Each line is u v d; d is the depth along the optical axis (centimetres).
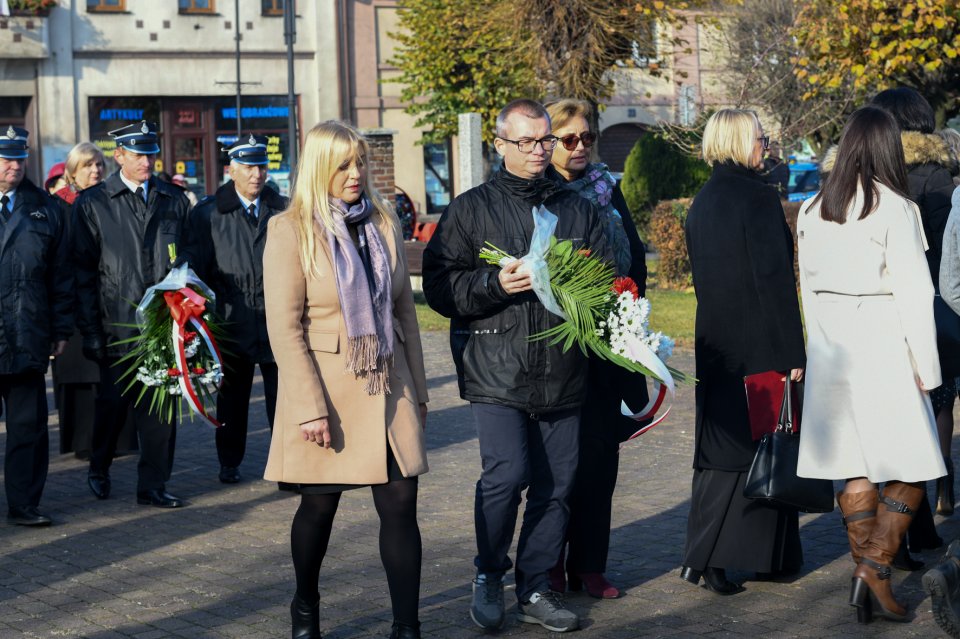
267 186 779
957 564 439
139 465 718
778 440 490
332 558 587
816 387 482
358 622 493
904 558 541
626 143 3728
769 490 483
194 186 3222
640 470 759
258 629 490
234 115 3253
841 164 476
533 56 1941
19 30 2966
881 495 481
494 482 468
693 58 2923
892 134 471
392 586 441
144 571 580
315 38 3322
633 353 459
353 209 443
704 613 494
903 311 462
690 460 784
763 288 492
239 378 761
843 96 2064
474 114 1736
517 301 465
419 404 463
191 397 597
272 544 624
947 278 480
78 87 3075
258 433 945
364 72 3409
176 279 606
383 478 433
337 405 434
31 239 666
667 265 1831
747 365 500
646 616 492
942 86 1858
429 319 1627
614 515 654
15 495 670
